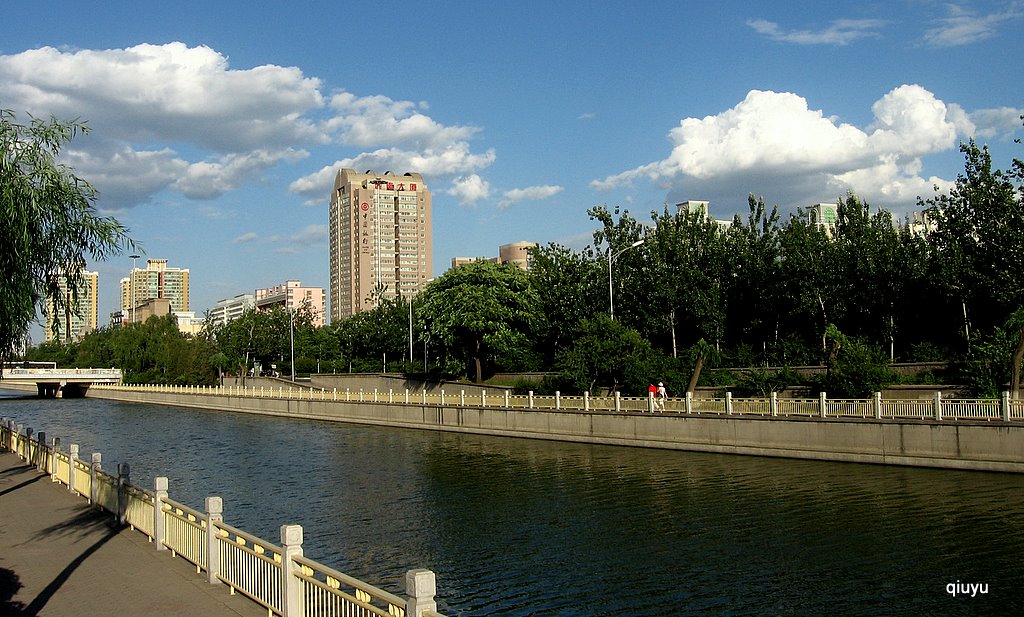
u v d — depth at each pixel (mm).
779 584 16281
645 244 55031
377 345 94188
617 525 21844
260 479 32906
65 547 15141
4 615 10945
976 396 33625
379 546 20453
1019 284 39281
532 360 65562
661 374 44906
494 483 29516
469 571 17969
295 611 10289
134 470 36875
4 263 16219
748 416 33188
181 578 12766
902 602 15023
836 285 48000
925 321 48500
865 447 29453
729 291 55625
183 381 103875
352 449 42688
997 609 14516
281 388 84750
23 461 30031
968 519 20734
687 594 15883
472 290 64188
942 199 43719
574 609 15281
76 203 17516
